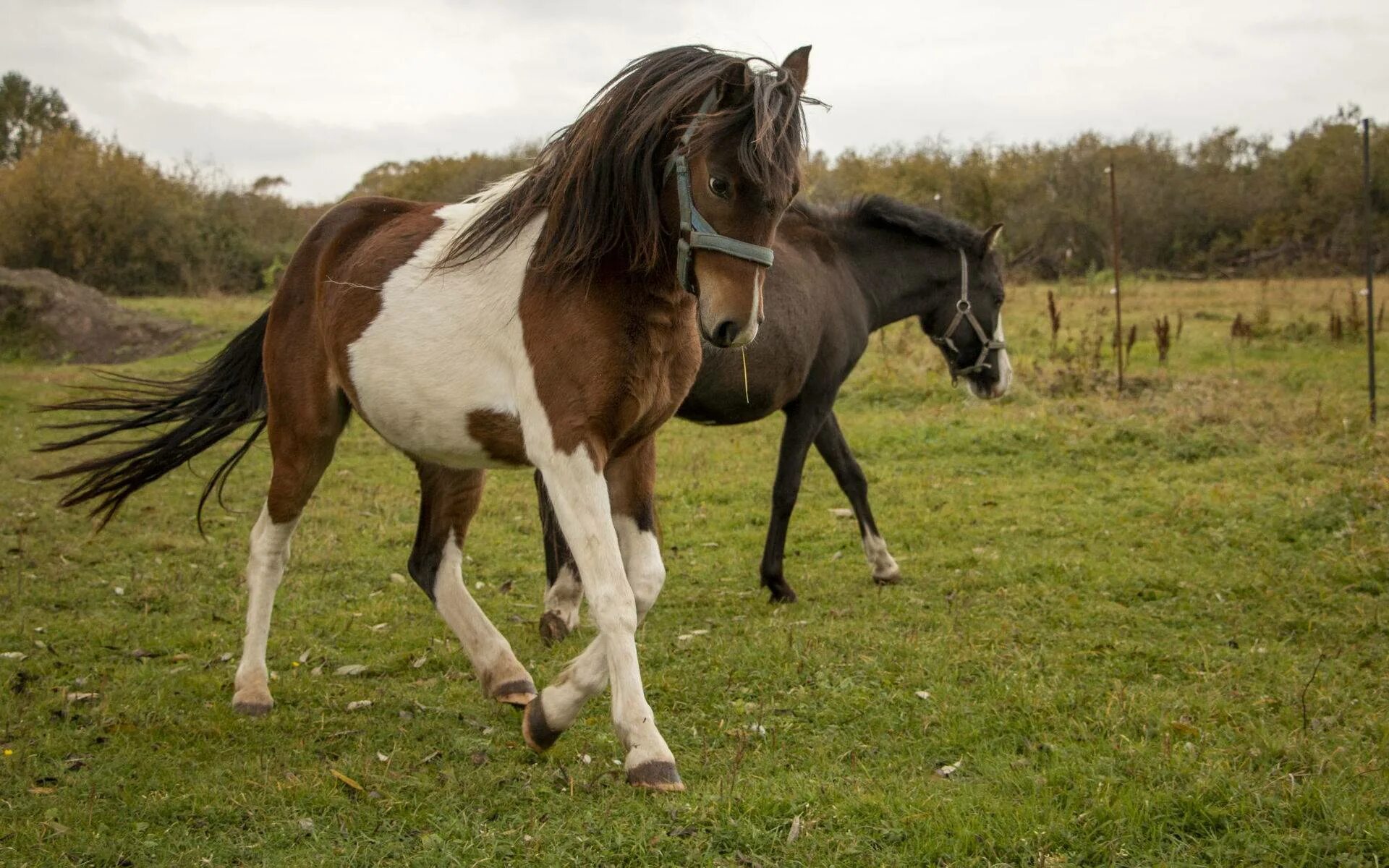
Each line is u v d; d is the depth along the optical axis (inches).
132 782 129.3
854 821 111.1
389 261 142.9
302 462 156.4
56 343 726.5
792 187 115.5
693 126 115.3
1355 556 214.2
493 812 118.7
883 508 285.3
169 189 1277.1
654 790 120.2
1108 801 113.5
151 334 755.4
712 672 165.5
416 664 175.9
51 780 130.8
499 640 159.2
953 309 241.6
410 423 139.3
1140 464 322.7
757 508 292.7
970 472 323.0
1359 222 1339.8
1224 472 302.8
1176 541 237.8
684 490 311.6
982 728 138.9
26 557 241.3
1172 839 107.3
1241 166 1566.2
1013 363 472.7
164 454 171.9
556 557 193.9
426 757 136.6
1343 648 169.6
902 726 141.9
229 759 137.4
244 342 170.2
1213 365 509.7
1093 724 137.9
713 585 225.6
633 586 132.4
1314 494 260.5
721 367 195.2
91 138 1272.1
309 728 148.7
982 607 197.8
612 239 120.3
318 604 211.3
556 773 128.2
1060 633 179.8
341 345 144.3
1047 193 1424.7
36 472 336.5
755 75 115.0
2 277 751.7
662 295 123.1
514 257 130.3
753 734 140.3
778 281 202.5
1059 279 1166.3
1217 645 173.5
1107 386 426.6
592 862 105.0
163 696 161.5
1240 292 981.8
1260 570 211.9
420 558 164.1
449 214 146.9
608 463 134.8
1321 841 104.4
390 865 107.0
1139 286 1063.0
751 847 106.7
